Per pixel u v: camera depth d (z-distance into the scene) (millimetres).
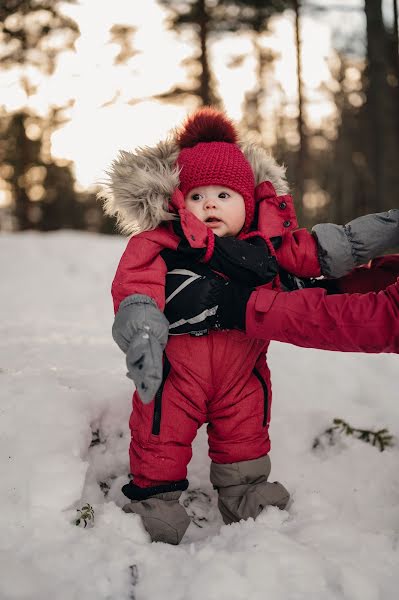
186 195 2008
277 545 1709
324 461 2299
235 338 1927
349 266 2033
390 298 1732
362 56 13531
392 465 2252
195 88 16234
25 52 18062
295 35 16094
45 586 1558
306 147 16625
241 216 1999
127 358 1657
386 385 2943
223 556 1667
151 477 1879
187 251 1855
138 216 1945
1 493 1830
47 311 5918
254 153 2141
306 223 15797
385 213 2055
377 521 1990
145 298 1753
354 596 1560
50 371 2518
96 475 2160
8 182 21219
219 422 1964
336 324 1729
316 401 2615
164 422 1880
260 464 1965
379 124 10680
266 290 1823
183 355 1901
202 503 2145
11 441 2010
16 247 9141
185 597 1550
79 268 8328
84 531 1760
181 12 15945
